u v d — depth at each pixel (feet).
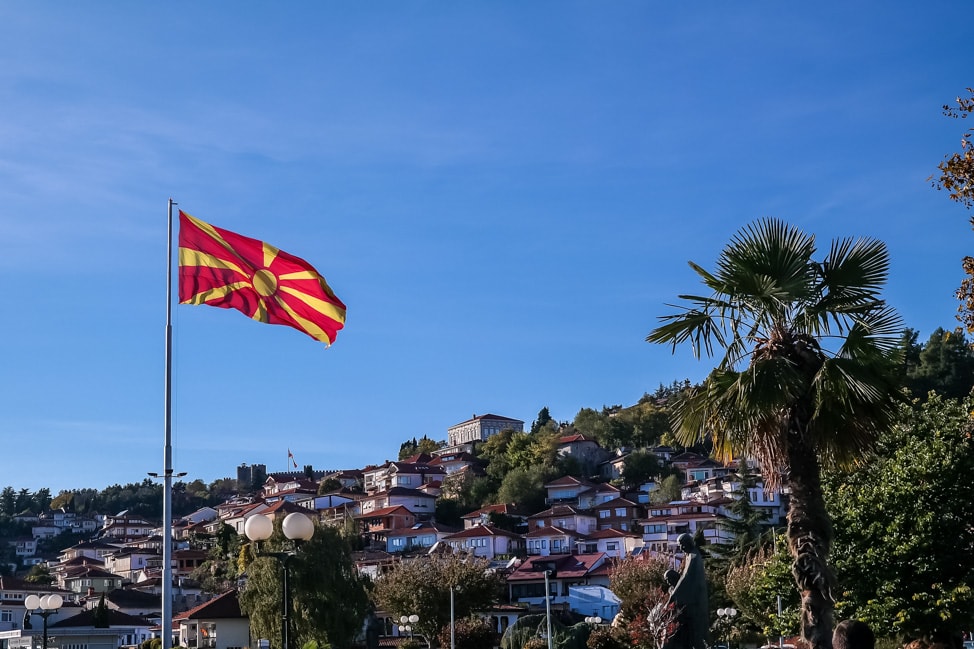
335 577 237.04
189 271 76.02
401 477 623.36
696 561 96.89
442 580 267.39
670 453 627.46
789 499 63.87
